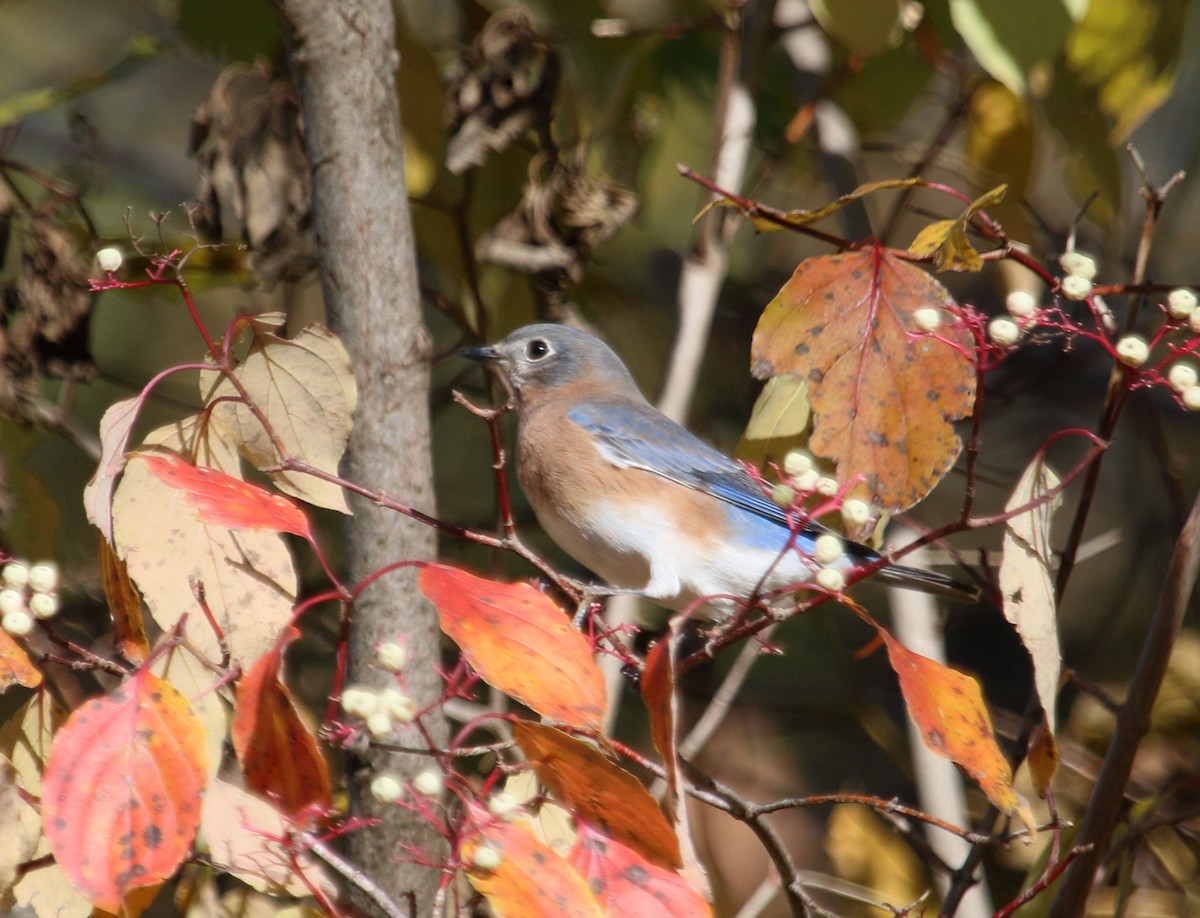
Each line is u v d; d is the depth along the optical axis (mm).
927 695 6117
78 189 10672
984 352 6340
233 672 6156
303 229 10320
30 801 6355
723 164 11570
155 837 5422
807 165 14586
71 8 17453
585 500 10844
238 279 11273
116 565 6508
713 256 11562
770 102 14266
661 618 13227
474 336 12195
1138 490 15227
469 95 10867
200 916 7648
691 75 14086
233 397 6785
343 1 7973
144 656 6523
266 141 10320
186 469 6074
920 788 11008
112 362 14695
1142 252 9008
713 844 12773
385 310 7996
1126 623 15070
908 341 7168
